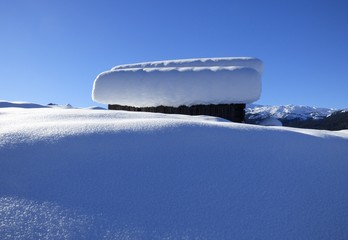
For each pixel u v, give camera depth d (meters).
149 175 2.64
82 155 2.85
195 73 10.41
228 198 2.44
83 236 1.98
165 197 2.40
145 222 2.15
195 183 2.58
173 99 10.51
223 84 10.06
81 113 4.77
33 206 2.21
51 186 2.45
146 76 10.90
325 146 3.54
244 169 2.82
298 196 2.56
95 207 2.25
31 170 2.62
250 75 9.96
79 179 2.54
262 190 2.57
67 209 2.21
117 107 11.41
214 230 2.12
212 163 2.86
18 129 3.36
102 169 2.68
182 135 3.28
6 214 2.10
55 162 2.74
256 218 2.27
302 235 2.16
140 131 3.31
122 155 2.88
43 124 3.60
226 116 10.37
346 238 2.19
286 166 2.96
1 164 2.66
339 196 2.64
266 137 3.46
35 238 1.93
